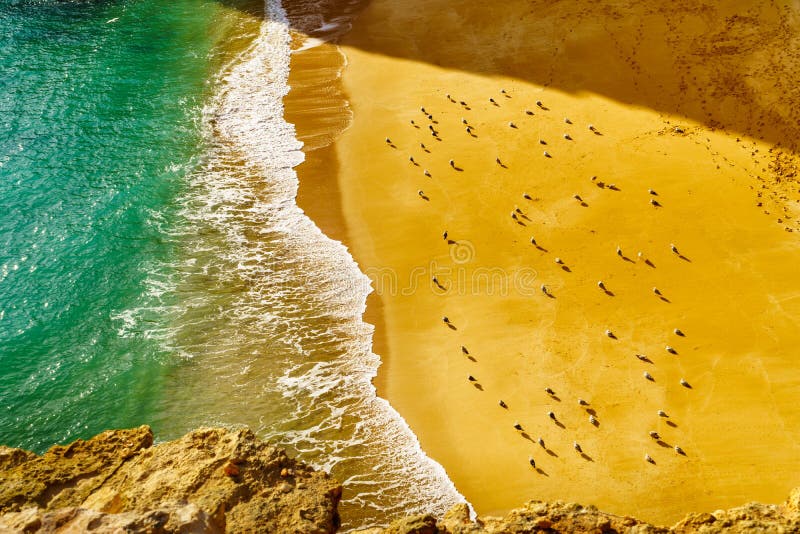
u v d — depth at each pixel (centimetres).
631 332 4288
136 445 2381
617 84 6238
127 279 4769
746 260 4662
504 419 3875
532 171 5478
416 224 5144
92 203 5372
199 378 4125
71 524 1484
